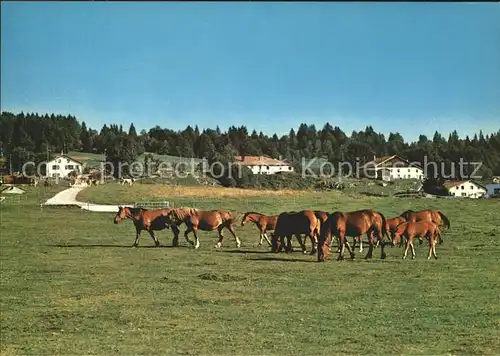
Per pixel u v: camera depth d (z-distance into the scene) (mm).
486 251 26641
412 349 12375
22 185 94000
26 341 13406
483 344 12648
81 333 14000
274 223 30406
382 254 24891
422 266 22594
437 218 28781
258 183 103938
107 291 18703
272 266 23078
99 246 30875
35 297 17984
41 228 41531
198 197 71688
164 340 13297
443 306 15992
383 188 96062
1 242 33156
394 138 166375
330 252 27266
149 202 62438
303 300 16938
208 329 14125
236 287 18922
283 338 13289
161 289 18828
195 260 25078
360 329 13906
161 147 178000
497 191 84625
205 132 186000
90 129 158000
